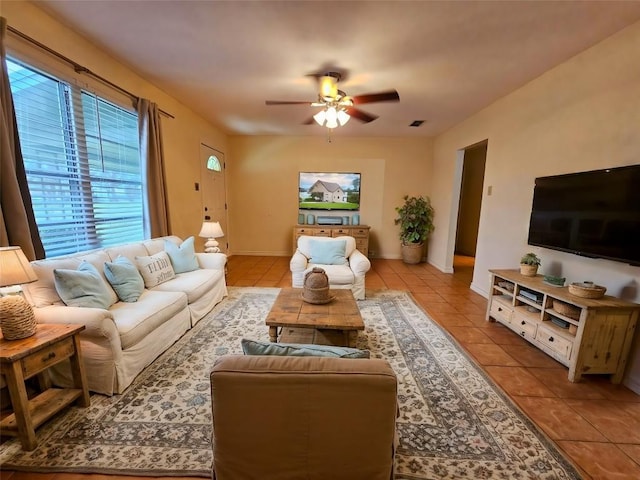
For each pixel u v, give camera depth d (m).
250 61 2.76
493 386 2.01
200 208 4.68
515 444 1.53
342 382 0.99
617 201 2.03
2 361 1.34
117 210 3.03
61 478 1.30
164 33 2.32
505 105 3.49
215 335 2.67
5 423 1.49
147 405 1.76
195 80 3.23
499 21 2.07
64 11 2.06
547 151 2.83
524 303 2.74
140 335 2.04
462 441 1.54
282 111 4.34
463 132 4.61
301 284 3.56
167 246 3.23
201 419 1.66
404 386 2.00
